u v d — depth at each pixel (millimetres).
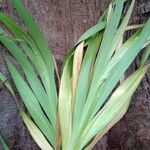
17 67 510
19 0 474
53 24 524
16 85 477
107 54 460
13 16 514
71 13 526
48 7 522
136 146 547
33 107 475
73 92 463
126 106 470
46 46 481
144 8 527
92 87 461
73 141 453
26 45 485
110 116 457
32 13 519
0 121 517
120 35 475
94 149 551
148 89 533
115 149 557
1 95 514
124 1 493
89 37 484
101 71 462
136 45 451
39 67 482
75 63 469
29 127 467
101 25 477
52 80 480
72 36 527
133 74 467
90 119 458
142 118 542
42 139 465
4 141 495
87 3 527
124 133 551
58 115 449
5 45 486
